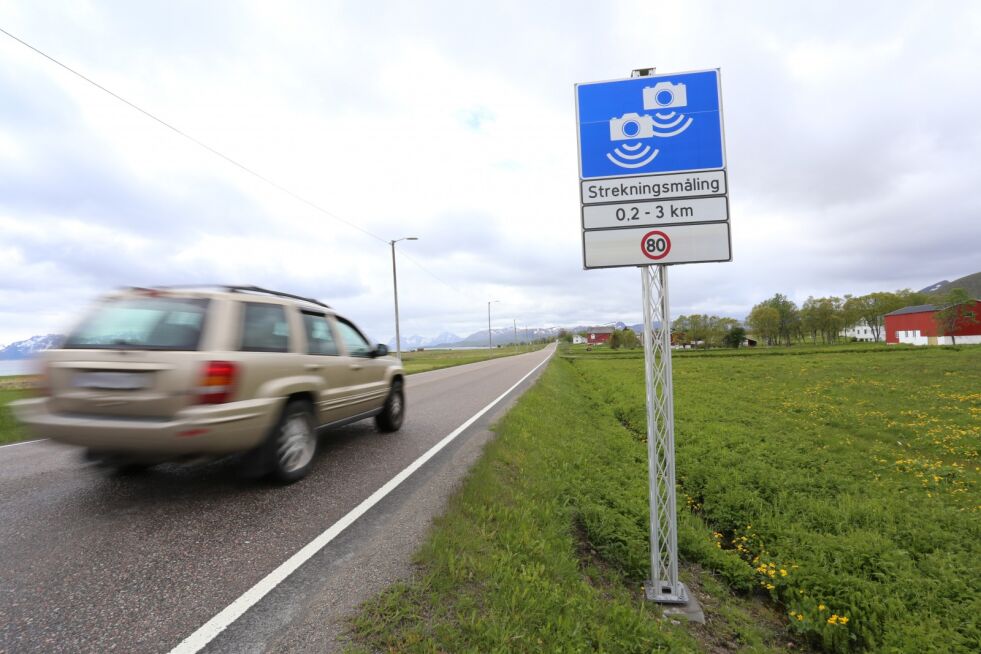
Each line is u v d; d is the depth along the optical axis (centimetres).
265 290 498
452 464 583
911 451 966
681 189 430
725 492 738
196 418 367
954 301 6806
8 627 237
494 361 4738
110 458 418
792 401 1642
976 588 462
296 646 234
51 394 395
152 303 411
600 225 437
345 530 374
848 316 11169
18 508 400
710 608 438
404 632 252
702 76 434
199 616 253
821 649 417
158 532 356
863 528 602
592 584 404
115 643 228
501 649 252
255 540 348
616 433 1121
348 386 585
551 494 546
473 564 333
